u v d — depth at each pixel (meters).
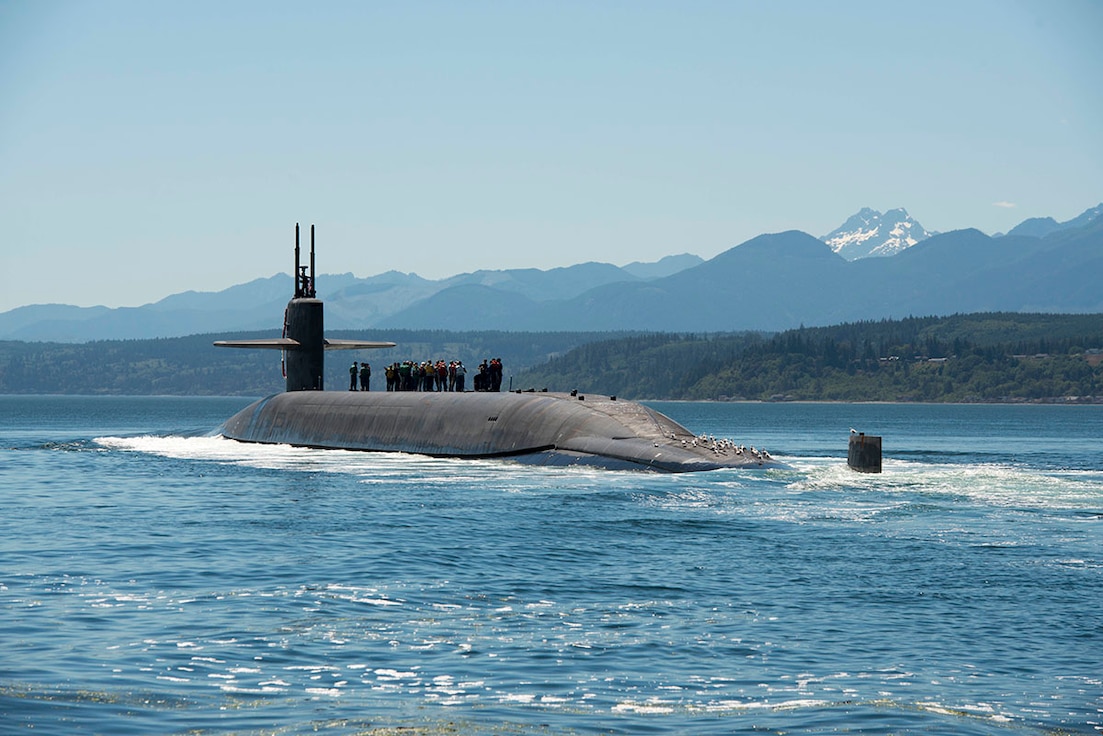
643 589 79.12
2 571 82.38
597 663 59.75
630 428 165.00
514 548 95.31
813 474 148.25
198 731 47.81
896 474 153.38
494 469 160.62
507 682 56.03
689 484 139.88
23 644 60.84
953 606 74.31
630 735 48.66
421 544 96.56
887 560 90.94
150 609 69.94
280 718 49.75
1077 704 53.97
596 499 127.62
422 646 62.34
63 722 48.34
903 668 59.81
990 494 133.62
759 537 102.44
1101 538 102.31
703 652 62.34
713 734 48.97
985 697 55.00
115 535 101.06
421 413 187.62
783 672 58.78
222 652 60.16
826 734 49.28
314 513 116.88
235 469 168.88
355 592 76.31
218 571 83.12
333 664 58.47
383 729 48.47
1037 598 76.88
